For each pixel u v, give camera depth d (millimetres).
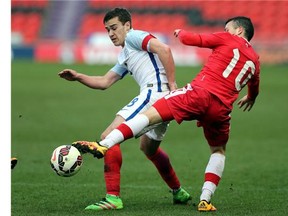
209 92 23906
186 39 24266
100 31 150250
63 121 59594
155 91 25578
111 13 26625
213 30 147250
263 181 32875
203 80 24188
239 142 48875
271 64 127438
